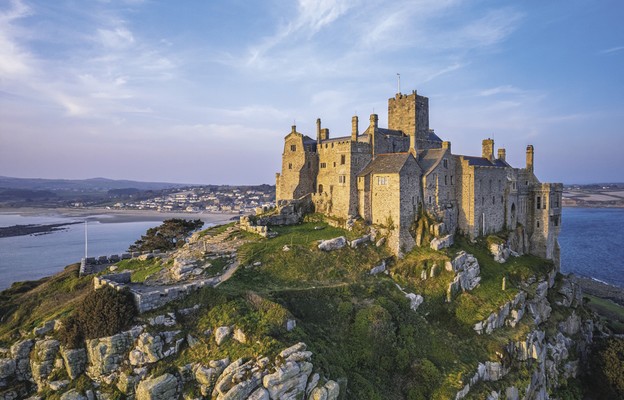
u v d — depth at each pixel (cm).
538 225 8756
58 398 3950
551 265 8188
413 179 7188
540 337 6138
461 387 4631
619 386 6325
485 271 6844
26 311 6400
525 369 5519
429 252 6738
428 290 6072
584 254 18350
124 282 5231
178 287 4641
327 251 6366
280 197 9281
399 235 6888
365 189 7500
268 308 4428
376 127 7994
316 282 5591
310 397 3647
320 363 3928
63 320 4516
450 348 5228
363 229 7206
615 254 18288
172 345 4100
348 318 5006
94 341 4106
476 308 5906
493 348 5397
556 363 6488
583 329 7881
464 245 7400
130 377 3906
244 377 3547
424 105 8881
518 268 7319
